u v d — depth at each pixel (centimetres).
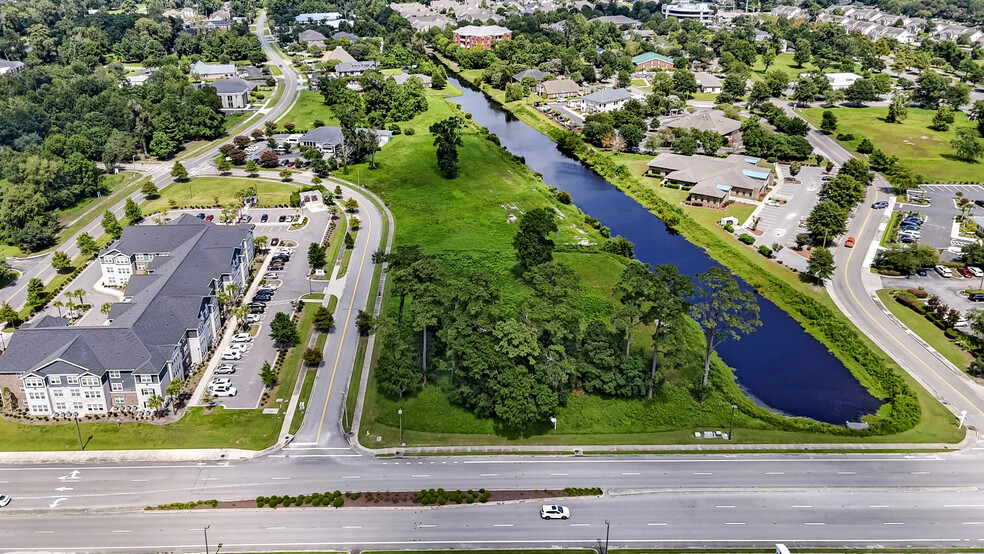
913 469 11775
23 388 12500
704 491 11238
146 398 12838
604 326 14075
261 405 13112
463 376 13662
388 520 10550
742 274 18675
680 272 18812
